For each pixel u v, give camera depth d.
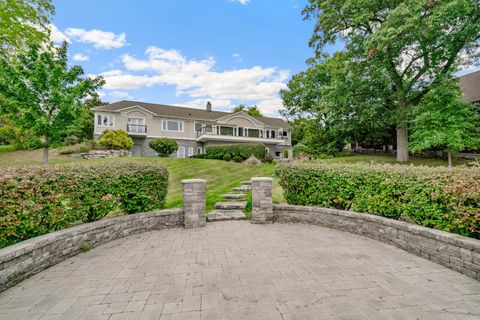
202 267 3.10
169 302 2.30
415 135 12.56
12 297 2.41
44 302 2.32
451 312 2.06
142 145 22.94
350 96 13.38
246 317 2.04
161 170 5.57
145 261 3.33
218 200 7.16
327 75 18.34
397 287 2.50
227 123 27.08
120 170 4.60
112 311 2.16
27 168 3.38
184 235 4.58
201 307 2.21
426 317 2.00
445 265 2.98
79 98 10.05
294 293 2.42
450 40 10.80
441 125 11.55
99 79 10.60
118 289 2.56
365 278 2.71
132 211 4.93
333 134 17.16
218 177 10.95
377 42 11.08
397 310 2.10
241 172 12.04
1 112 8.96
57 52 9.69
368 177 4.39
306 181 5.50
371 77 12.92
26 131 9.66
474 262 2.66
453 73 12.20
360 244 3.91
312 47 15.21
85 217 4.10
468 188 2.88
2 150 17.23
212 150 20.56
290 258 3.36
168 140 21.52
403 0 11.12
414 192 3.61
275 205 5.64
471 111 12.29
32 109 8.98
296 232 4.68
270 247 3.84
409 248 3.51
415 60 12.67
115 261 3.34
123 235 4.50
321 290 2.47
